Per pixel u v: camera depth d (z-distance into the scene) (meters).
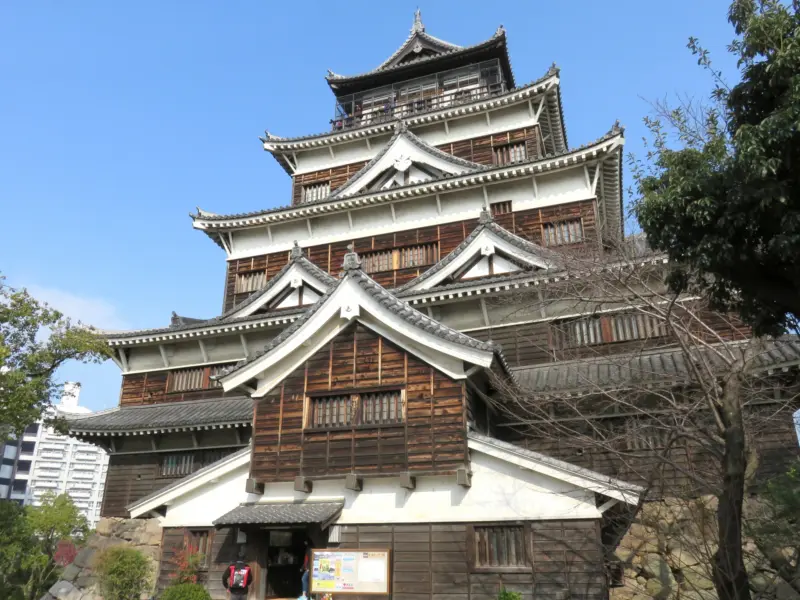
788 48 8.11
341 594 12.98
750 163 8.07
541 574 12.50
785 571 10.16
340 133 32.28
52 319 20.59
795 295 8.88
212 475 15.70
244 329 23.89
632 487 11.95
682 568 12.82
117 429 21.91
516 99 29.44
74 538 33.22
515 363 20.06
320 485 14.82
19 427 19.55
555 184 25.36
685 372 15.03
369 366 15.04
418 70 36.19
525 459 13.15
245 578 13.86
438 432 13.98
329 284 24.03
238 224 29.27
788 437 14.66
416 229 26.86
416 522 13.76
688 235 9.27
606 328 19.52
